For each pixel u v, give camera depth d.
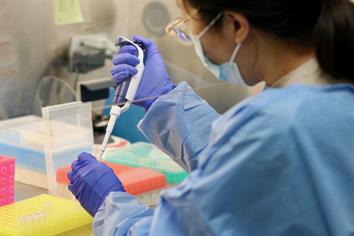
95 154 1.61
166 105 1.51
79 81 1.72
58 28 1.74
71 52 1.75
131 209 1.25
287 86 1.07
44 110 1.67
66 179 1.62
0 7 1.64
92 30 1.79
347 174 1.02
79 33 1.77
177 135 1.49
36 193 1.67
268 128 0.99
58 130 1.68
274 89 1.06
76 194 1.36
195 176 1.04
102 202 1.31
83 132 1.72
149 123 1.53
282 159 0.98
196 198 1.01
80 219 1.47
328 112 1.02
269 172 0.99
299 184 0.99
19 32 1.67
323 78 1.08
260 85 1.19
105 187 1.32
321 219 1.00
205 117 1.51
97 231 1.27
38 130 1.70
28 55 1.70
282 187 0.99
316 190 0.99
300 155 0.99
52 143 1.67
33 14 1.69
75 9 1.76
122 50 1.55
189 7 1.10
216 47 1.12
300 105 1.01
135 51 1.54
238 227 1.01
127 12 1.86
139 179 1.65
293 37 1.05
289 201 0.99
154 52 1.59
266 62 1.10
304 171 0.99
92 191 1.33
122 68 1.50
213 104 1.69
